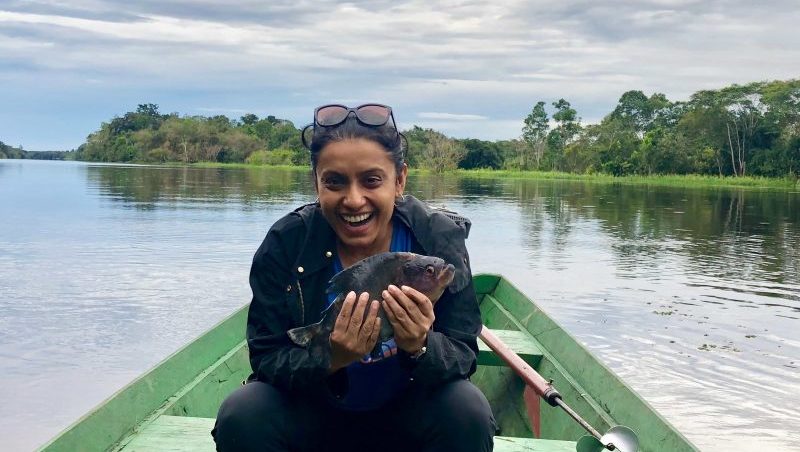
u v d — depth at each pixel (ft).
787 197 114.73
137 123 338.54
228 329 16.58
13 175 153.58
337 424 8.23
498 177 193.57
